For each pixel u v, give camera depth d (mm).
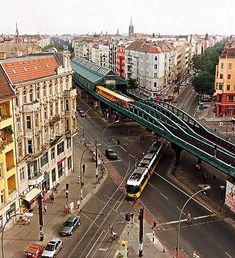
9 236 60000
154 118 99500
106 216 67062
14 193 64688
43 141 73000
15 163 64688
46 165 75562
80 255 55281
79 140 111188
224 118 140500
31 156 69000
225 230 62781
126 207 70562
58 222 64562
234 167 68688
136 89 189000
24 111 66750
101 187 79250
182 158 98000
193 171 88938
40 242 58312
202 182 82438
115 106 122625
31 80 68562
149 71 190875
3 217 61531
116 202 72562
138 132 121125
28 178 70000
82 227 63188
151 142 110562
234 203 65125
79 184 80500
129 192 73000
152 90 190500
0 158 59844
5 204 61750
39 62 75438
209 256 55281
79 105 160125
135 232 61781
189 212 68750
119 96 126312
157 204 71812
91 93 150125
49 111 75688
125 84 151500
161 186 80125
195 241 59281
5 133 62250
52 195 72625
